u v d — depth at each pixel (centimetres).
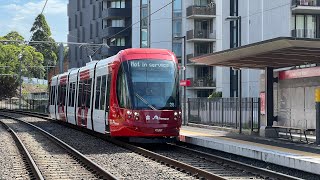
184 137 2278
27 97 9469
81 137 2641
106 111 2172
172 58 2111
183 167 1445
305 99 2153
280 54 1931
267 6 4381
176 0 6309
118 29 7906
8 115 5738
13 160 1708
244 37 4709
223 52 1978
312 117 2103
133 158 1731
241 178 1309
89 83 2567
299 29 4253
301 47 1717
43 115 5472
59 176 1334
